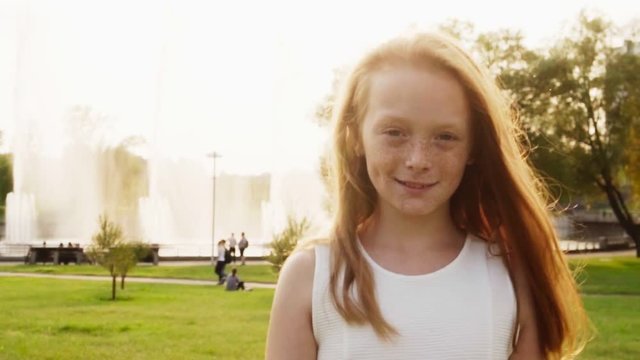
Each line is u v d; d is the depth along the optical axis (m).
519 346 2.01
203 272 30.72
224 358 11.36
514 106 2.21
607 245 48.34
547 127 35.06
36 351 11.68
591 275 27.95
